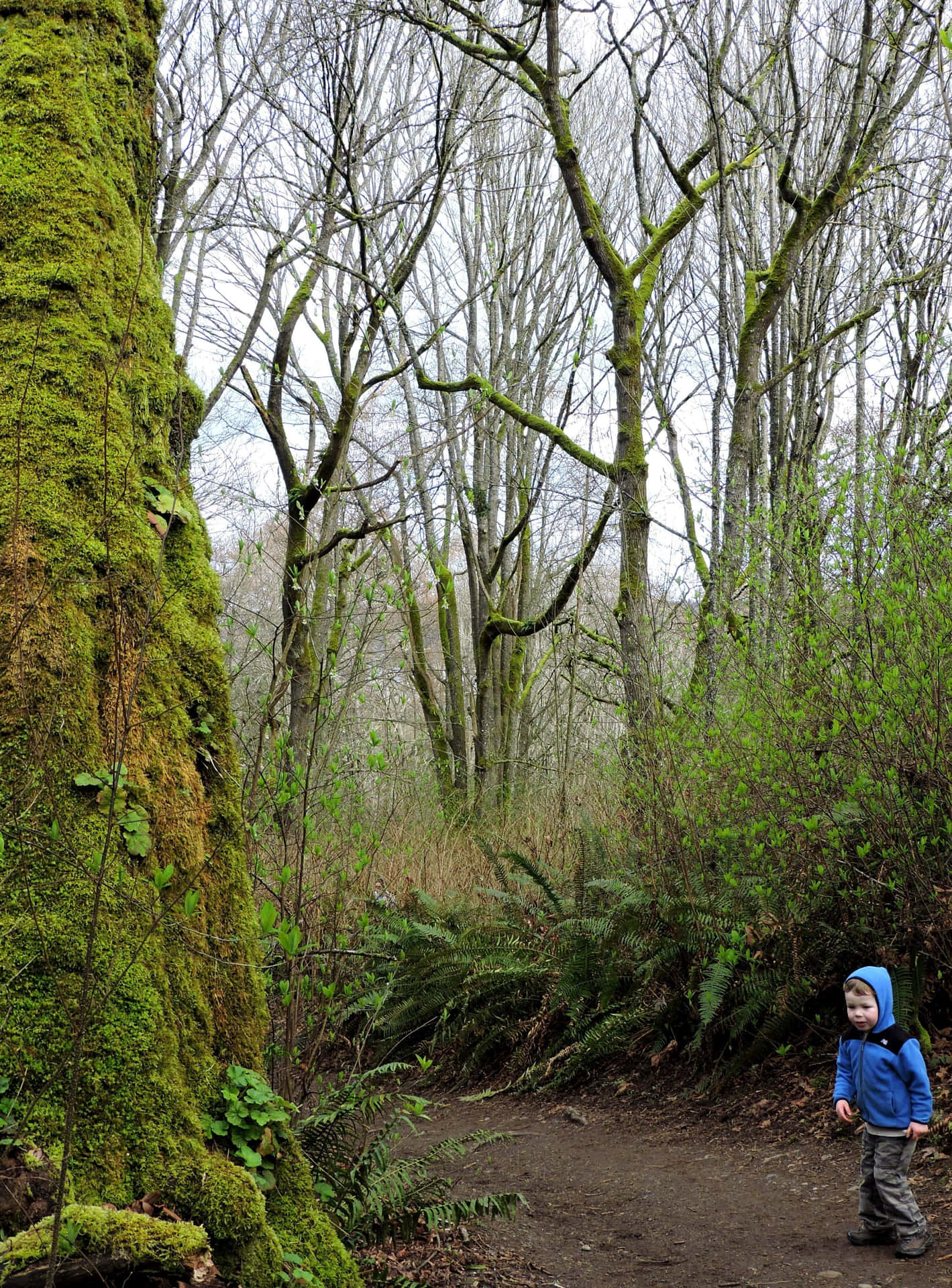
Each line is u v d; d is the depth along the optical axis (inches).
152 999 99.9
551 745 635.5
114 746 105.8
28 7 124.8
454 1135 251.3
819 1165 193.9
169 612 117.3
